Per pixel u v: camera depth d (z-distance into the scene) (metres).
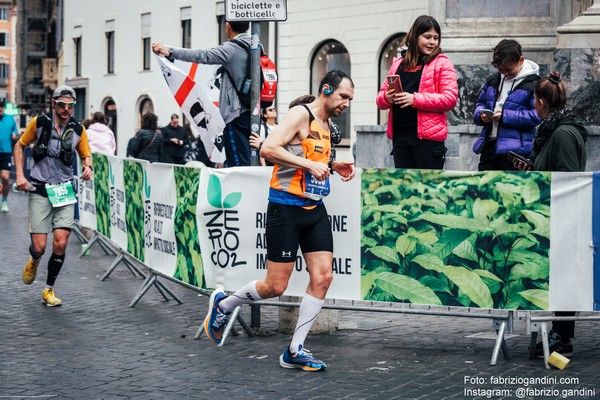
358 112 28.75
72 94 10.91
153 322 9.74
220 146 10.33
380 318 9.81
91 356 8.19
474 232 7.84
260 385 7.14
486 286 7.84
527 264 7.73
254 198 8.71
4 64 130.25
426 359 7.93
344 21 29.08
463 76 13.71
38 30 79.75
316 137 7.51
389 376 7.36
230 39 10.30
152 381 7.31
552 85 7.84
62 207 10.88
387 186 8.07
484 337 8.78
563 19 13.53
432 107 8.90
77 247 16.56
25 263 14.40
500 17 13.81
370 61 28.22
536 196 7.68
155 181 10.28
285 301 9.07
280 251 7.64
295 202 7.57
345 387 7.05
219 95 10.39
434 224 7.95
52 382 7.30
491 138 9.45
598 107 12.41
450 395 6.78
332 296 8.30
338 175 8.21
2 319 9.95
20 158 10.99
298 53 30.88
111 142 19.38
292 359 7.64
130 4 42.97
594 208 7.64
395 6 27.30
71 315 10.17
